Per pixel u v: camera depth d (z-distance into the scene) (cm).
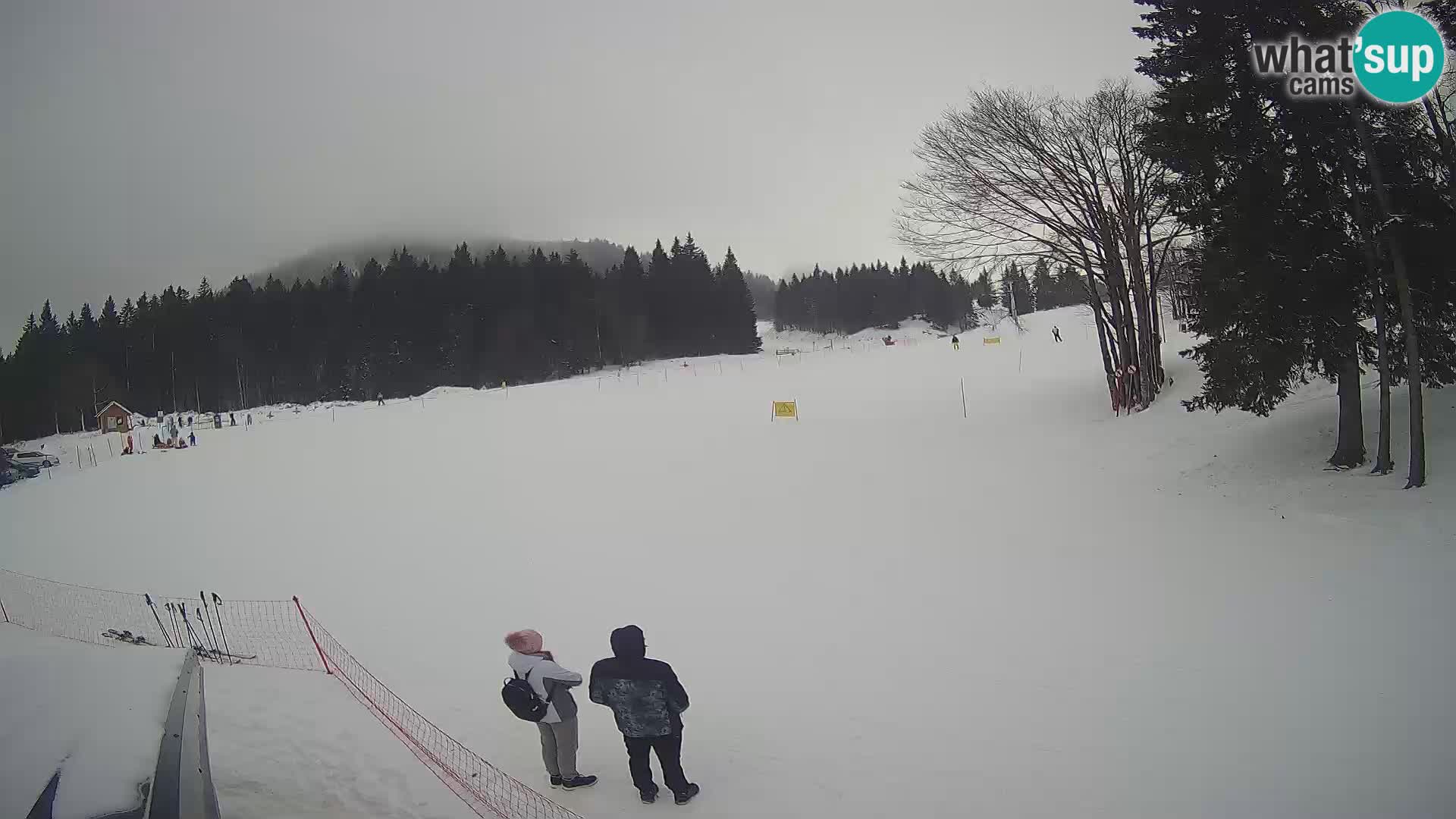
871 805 526
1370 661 679
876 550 1241
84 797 276
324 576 1274
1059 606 920
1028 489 1549
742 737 643
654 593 1094
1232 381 1311
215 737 642
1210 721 612
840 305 11744
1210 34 1266
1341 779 519
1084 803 516
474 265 9262
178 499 2109
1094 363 3319
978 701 685
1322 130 1223
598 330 8081
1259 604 849
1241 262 1230
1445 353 1259
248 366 8494
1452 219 1129
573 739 555
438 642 933
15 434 6788
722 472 1941
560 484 1947
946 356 4584
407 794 550
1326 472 1252
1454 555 862
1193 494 1338
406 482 2122
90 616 1080
